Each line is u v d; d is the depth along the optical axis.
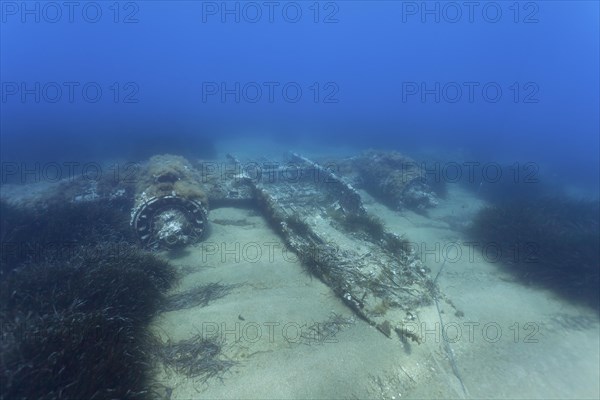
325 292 8.00
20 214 10.02
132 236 9.84
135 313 6.37
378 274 8.28
